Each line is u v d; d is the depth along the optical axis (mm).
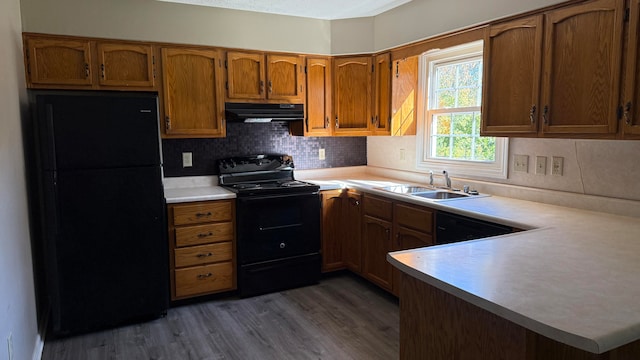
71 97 2711
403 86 3824
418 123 3908
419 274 1465
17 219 2246
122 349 2672
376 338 2771
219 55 3557
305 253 3701
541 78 2408
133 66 3270
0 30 2090
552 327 1052
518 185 2994
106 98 2797
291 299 3430
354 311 3186
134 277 2980
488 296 1240
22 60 2865
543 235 1961
